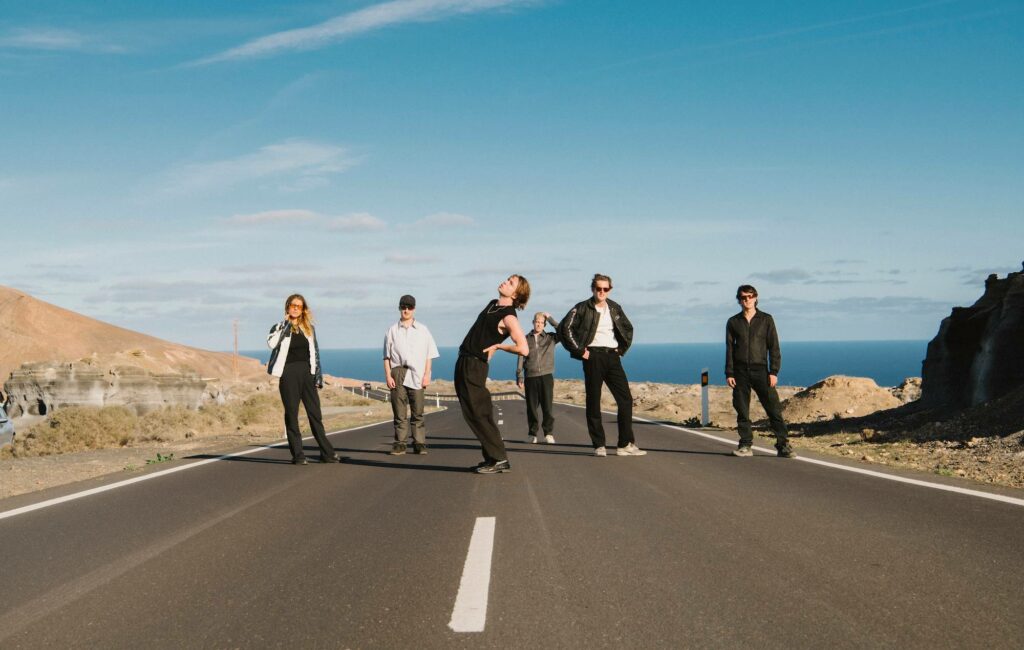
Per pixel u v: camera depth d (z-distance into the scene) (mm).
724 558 5020
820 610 3949
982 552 5121
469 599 4199
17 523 6496
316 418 10547
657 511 6672
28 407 29688
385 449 12781
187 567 4988
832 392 23047
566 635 3633
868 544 5383
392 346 11773
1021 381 13859
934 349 17234
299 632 3746
